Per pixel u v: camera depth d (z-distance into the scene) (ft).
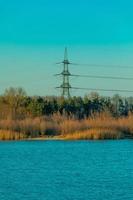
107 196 232.32
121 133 530.68
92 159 378.73
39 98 632.38
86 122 540.52
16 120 545.03
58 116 558.97
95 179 280.92
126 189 249.34
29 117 574.97
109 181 273.75
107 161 366.84
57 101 654.94
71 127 531.91
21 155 405.18
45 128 529.86
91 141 516.32
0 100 615.57
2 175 297.94
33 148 456.86
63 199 226.79
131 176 291.99
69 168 329.52
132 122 543.80
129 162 360.89
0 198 229.25
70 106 650.84
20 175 298.35
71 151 434.30
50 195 235.81
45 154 412.36
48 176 293.64
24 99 617.62
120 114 655.76
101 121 542.57
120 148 456.04
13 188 253.85
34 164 350.23
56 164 350.43
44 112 615.16
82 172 310.04
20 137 517.14
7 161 366.84
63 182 271.69
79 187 255.50
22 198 229.25
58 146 474.08
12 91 645.92
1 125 529.45
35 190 247.91
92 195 235.20
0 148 457.27
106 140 520.01
